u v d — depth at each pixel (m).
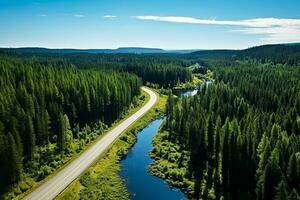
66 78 142.62
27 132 91.81
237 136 83.56
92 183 84.50
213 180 85.56
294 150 80.38
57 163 93.94
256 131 93.38
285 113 127.88
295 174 71.25
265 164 75.44
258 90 161.62
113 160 101.25
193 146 101.25
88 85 138.88
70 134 112.94
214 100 138.38
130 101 174.12
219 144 93.75
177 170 92.75
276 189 66.50
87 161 97.44
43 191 78.75
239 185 79.81
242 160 79.94
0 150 78.06
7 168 78.19
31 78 131.50
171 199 78.44
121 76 194.00
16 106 98.81
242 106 127.62
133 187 84.19
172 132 124.50
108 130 131.62
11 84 121.50
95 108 135.50
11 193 76.75
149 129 140.38
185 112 128.38
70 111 122.69
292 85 175.75
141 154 108.75
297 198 61.94
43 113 103.56
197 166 94.31
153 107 175.62
